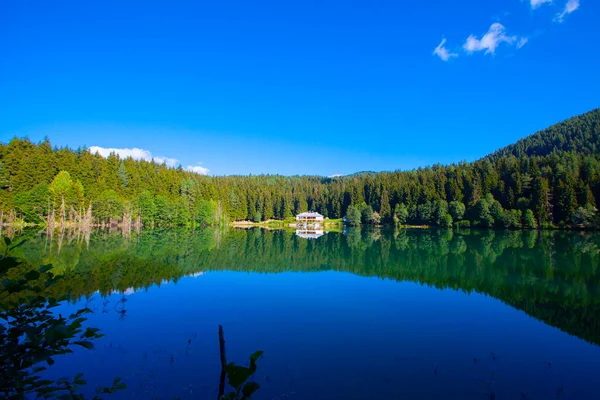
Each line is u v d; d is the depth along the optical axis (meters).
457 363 11.30
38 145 80.06
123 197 85.25
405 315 16.66
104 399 8.79
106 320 15.27
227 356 11.66
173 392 9.18
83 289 20.83
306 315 16.44
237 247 49.12
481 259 37.00
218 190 118.12
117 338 13.13
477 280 25.77
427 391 9.48
